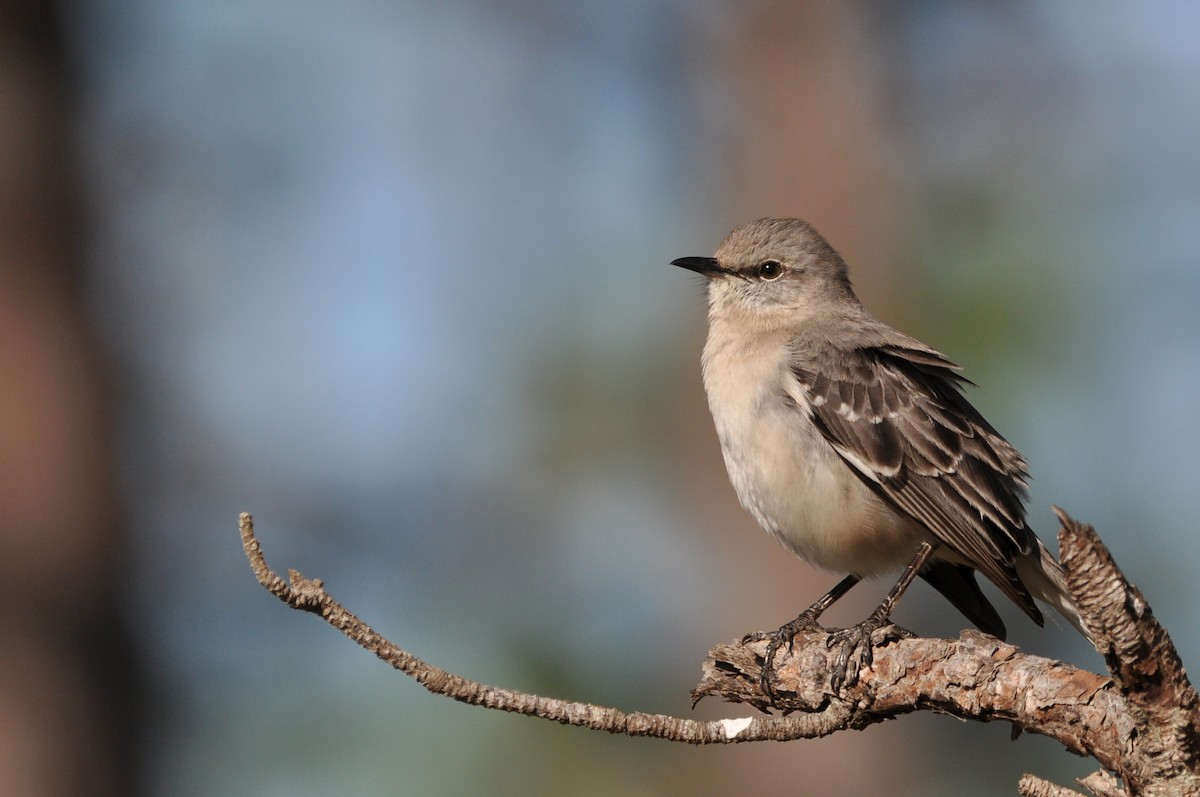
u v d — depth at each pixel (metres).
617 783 12.37
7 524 13.20
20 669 12.94
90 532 13.61
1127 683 6.06
